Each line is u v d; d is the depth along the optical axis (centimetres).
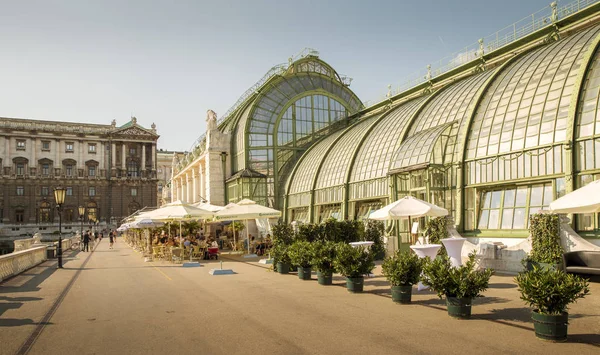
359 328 1101
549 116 2175
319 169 4166
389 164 3136
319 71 5459
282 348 953
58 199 2958
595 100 2000
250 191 4753
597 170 1906
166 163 18375
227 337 1049
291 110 5128
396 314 1245
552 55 2458
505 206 2280
